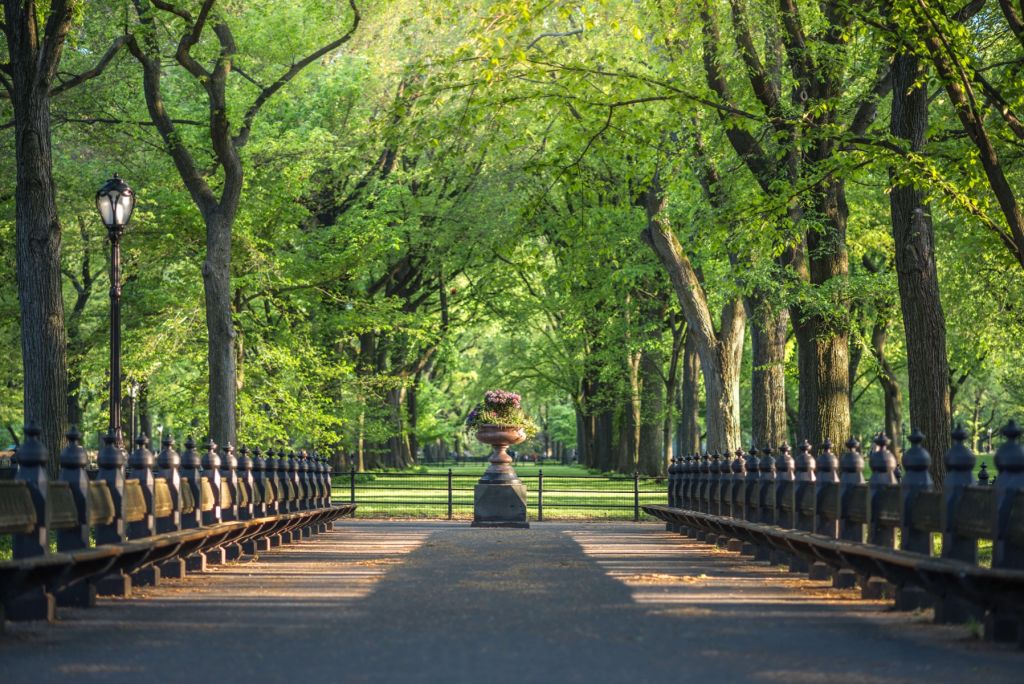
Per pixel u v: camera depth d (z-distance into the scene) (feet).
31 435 34.71
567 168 86.84
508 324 183.01
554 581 48.83
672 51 94.89
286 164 134.92
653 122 88.89
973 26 80.38
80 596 39.58
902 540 37.93
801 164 81.87
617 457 211.82
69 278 168.45
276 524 68.90
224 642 30.96
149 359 128.67
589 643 30.37
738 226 82.89
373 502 132.05
